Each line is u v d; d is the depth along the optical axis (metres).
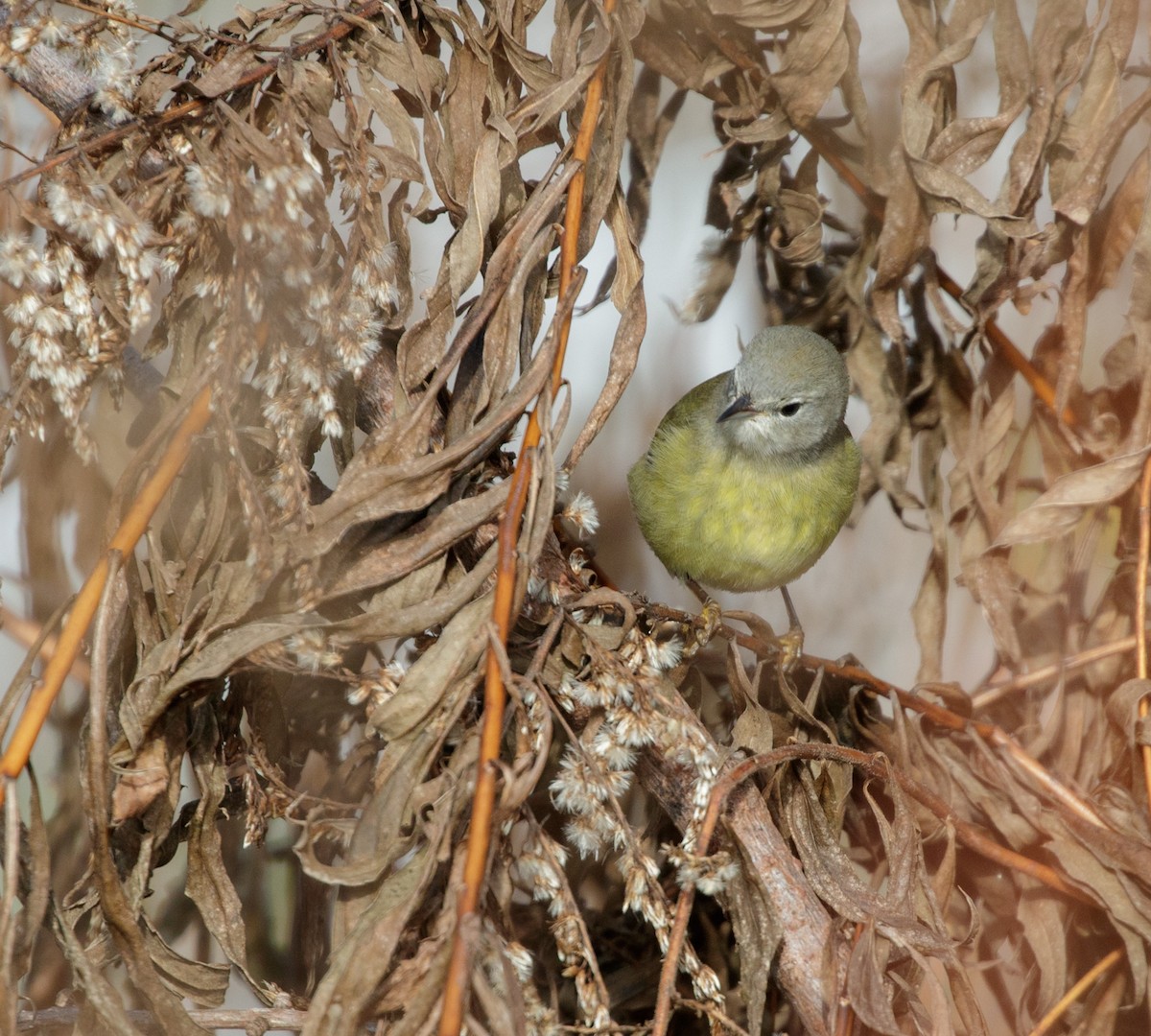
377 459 1.59
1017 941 1.65
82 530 1.64
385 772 1.58
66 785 1.65
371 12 1.62
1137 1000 1.62
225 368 1.59
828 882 1.60
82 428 1.60
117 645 1.59
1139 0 1.66
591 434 1.62
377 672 1.59
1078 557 1.67
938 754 1.65
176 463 1.59
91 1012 1.59
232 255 1.60
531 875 1.59
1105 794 1.65
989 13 1.67
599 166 1.62
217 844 1.60
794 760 1.61
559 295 1.60
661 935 1.59
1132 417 1.67
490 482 1.62
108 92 1.60
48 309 1.59
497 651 1.56
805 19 1.67
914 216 1.67
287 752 1.62
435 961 1.53
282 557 1.59
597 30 1.61
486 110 1.62
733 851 1.60
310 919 1.64
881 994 1.59
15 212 1.64
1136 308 1.65
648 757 1.61
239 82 1.60
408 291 1.62
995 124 1.67
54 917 1.59
